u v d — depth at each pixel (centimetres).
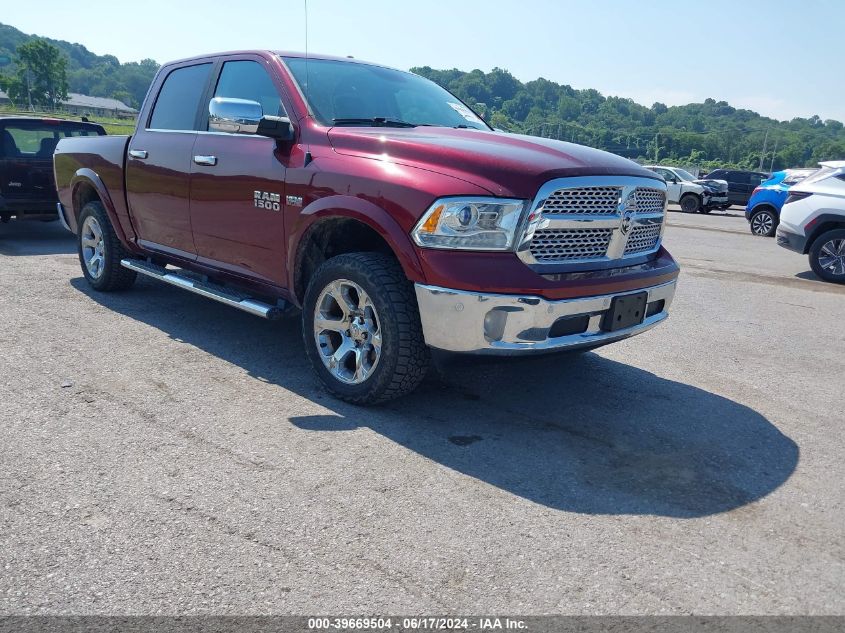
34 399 380
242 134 453
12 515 268
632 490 311
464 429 368
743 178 2712
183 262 520
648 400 429
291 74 448
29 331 503
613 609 229
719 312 698
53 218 942
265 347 493
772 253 1232
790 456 357
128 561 244
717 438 376
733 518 291
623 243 378
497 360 345
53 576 234
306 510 281
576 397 426
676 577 248
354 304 388
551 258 352
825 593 243
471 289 332
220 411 376
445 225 337
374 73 500
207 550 252
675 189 2527
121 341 491
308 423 365
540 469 326
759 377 490
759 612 231
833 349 577
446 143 372
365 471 316
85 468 307
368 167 373
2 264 746
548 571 248
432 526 273
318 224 397
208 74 505
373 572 243
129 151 552
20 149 899
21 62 12962
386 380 367
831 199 933
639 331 394
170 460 318
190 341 498
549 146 385
